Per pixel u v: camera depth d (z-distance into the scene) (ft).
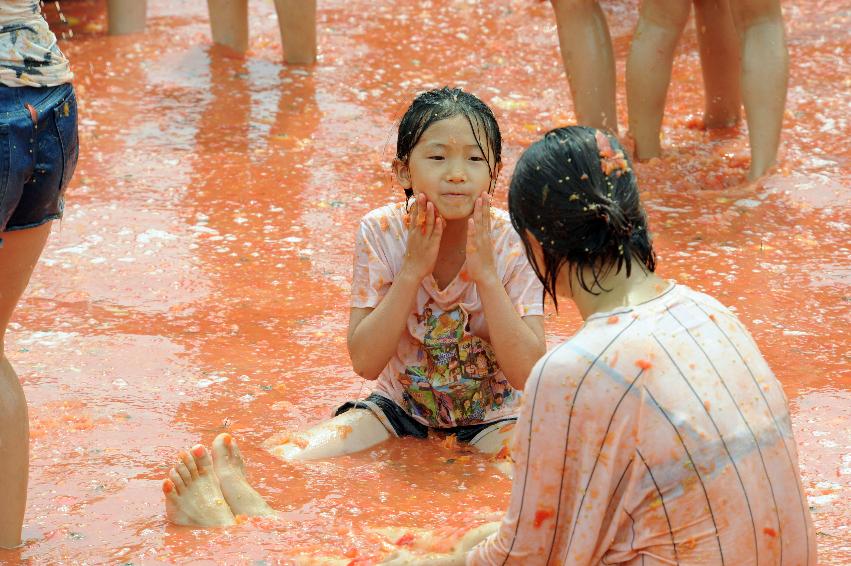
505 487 28.12
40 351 36.29
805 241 45.65
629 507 18.30
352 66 69.51
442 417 30.89
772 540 18.33
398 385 31.30
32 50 23.80
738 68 57.31
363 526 25.73
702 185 51.75
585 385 18.28
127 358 35.99
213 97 63.77
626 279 19.35
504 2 82.53
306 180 53.06
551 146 19.22
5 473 24.76
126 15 74.28
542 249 19.47
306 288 42.11
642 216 19.45
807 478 28.27
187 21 77.97
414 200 29.01
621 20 77.46
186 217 48.73
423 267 28.91
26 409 25.31
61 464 29.07
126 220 48.14
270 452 29.81
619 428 18.13
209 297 41.16
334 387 34.27
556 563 19.36
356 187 52.37
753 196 50.11
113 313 39.58
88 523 26.08
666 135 57.98
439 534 23.21
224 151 56.39
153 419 31.89
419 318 30.30
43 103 23.97
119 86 65.31
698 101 62.90
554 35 75.66
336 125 60.23
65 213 48.65
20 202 24.18
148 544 25.00
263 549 24.67
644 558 18.44
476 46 73.77
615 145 19.42
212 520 25.91
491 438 30.35
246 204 50.26
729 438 18.13
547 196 18.95
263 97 64.03
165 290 41.70
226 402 33.12
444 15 80.12
